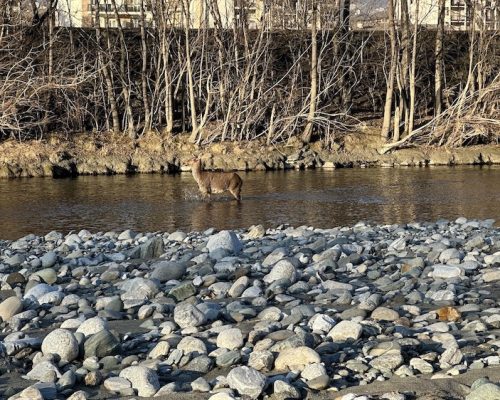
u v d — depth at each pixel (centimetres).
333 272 1123
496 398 529
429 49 4022
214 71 3575
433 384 584
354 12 4112
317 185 2747
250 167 3288
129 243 1534
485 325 770
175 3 3747
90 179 3003
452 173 3142
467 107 3591
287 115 3559
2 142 3247
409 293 941
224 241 1340
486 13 3966
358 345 699
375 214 2092
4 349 698
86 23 4316
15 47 3334
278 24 3794
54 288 995
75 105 3491
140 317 877
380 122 3809
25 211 2197
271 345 691
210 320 827
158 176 3098
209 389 600
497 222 1919
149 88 3706
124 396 601
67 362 686
